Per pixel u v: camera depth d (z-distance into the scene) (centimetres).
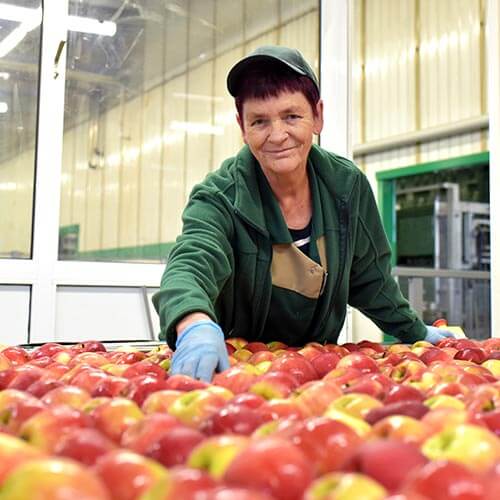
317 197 149
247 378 90
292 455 47
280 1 321
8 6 262
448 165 503
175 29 315
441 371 101
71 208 297
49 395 81
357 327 392
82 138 298
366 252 162
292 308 152
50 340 256
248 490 42
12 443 52
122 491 45
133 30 305
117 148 308
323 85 302
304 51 313
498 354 128
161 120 317
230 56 329
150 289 274
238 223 142
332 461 55
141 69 308
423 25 509
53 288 258
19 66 264
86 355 123
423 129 510
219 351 101
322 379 103
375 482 46
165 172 320
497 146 250
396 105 533
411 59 520
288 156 134
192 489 42
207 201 141
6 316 253
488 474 46
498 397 78
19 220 263
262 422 66
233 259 142
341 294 157
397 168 543
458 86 486
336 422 59
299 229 149
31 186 263
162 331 119
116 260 281
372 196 158
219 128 332
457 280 495
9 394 75
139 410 71
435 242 543
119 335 267
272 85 130
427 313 480
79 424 64
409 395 80
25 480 41
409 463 49
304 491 45
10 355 127
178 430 58
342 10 299
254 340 160
